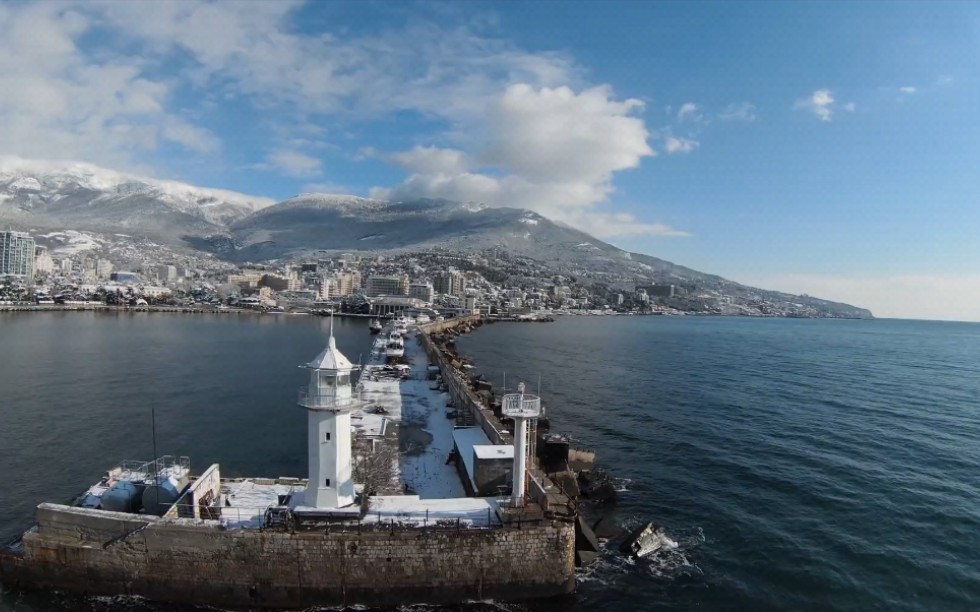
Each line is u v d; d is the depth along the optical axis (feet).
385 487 127.13
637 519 129.08
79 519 95.76
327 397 98.99
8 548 100.78
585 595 99.91
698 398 262.47
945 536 123.54
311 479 101.45
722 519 129.90
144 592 94.84
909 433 204.85
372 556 93.86
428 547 94.79
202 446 174.60
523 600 97.66
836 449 182.60
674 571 108.47
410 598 94.94
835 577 107.45
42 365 306.35
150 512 101.86
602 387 287.07
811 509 135.95
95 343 407.44
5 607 91.35
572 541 100.27
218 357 359.87
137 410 214.69
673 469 161.38
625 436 193.26
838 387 307.17
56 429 187.83
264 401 235.40
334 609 93.35
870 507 137.28
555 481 136.36
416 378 263.08
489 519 101.24
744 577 107.14
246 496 111.34
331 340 100.89
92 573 95.30
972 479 157.28
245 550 93.25
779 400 262.67
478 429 158.81
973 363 456.04
